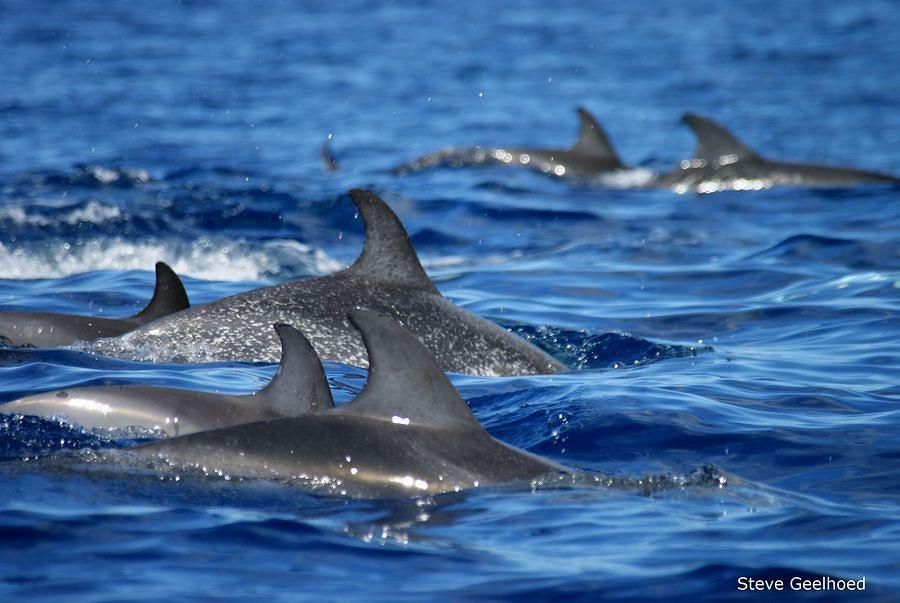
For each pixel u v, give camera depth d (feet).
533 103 297.53
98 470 56.54
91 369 81.25
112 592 45.80
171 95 283.79
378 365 59.41
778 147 237.04
